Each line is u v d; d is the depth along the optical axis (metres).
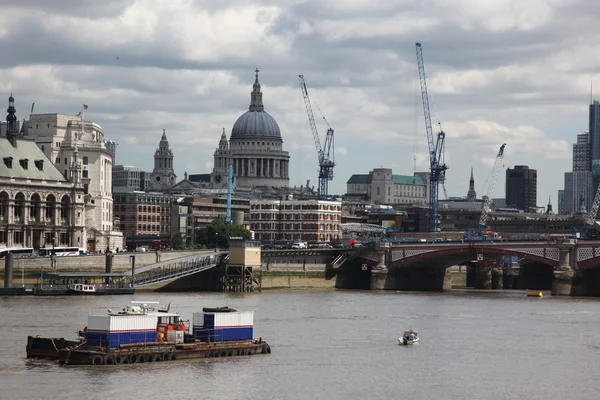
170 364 196.12
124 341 196.75
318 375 194.75
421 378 195.12
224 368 195.62
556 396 182.00
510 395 182.12
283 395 177.62
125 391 175.50
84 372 187.75
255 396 176.00
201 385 181.38
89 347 195.00
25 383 179.38
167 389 177.75
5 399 169.38
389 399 177.25
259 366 199.88
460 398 179.25
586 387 189.62
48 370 189.12
